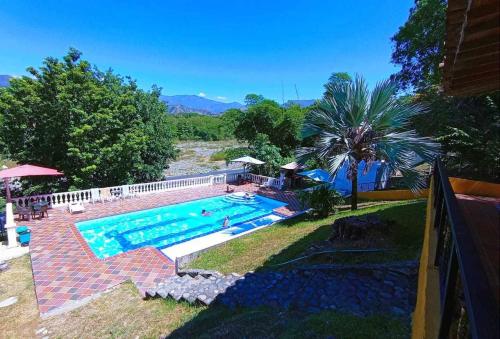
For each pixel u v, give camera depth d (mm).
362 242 8375
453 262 1482
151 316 6656
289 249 9719
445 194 2334
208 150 55812
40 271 9734
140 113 22766
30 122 17984
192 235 14969
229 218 17391
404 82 20953
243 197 21359
